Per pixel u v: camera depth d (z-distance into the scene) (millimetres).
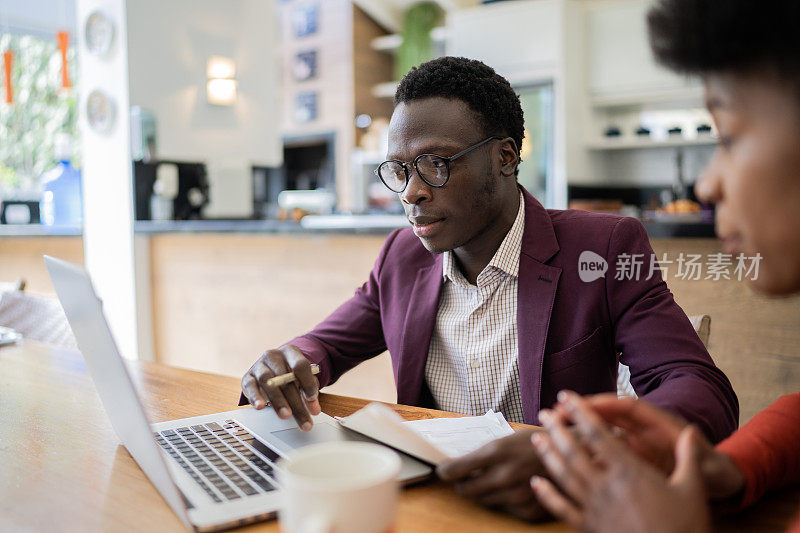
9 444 889
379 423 700
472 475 666
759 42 483
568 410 522
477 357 1149
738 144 517
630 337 1014
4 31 4840
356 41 5836
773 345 1787
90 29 3158
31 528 639
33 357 1429
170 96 3348
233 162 3816
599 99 4742
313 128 6066
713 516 631
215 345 3027
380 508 479
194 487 696
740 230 534
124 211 3088
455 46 5059
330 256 2652
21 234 3389
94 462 815
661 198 4746
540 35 4602
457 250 1163
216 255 2988
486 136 1060
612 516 452
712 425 769
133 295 3098
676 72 557
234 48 3789
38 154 5312
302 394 988
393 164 1072
